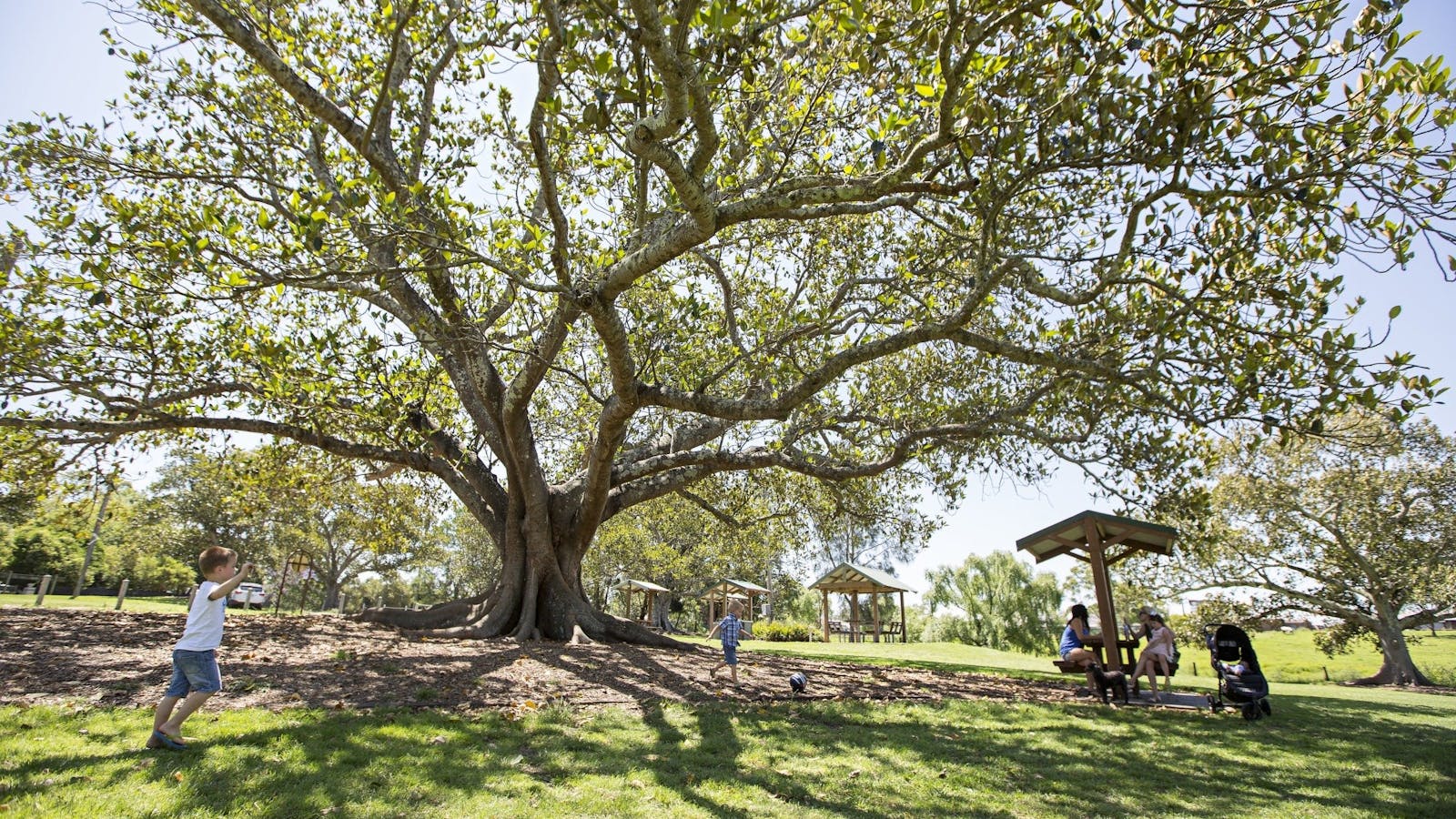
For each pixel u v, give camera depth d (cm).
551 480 1752
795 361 1004
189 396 1089
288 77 655
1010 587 3803
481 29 932
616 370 812
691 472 1452
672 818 436
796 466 1286
